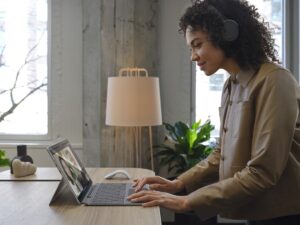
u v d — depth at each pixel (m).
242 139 1.11
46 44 3.85
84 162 3.47
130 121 2.82
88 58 3.43
